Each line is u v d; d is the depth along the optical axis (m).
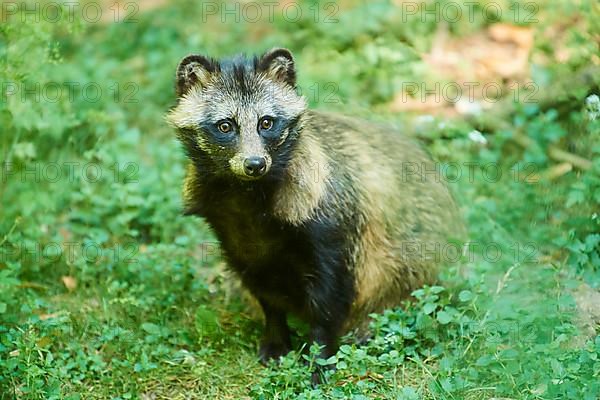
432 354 9.52
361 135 10.40
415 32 15.89
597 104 11.64
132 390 9.45
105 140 14.02
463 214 11.55
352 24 16.23
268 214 9.63
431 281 10.56
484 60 15.34
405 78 14.92
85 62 16.47
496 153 12.79
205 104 9.58
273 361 9.67
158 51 17.06
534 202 12.04
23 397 9.31
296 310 10.31
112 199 12.94
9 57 11.55
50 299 11.48
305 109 9.69
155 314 11.00
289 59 9.69
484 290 9.95
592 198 11.41
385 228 10.23
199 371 9.75
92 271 11.80
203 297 11.41
